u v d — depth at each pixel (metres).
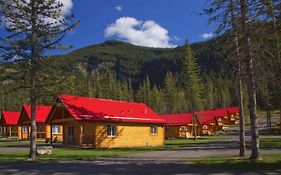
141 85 141.12
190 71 62.53
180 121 71.31
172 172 17.27
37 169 19.62
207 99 123.56
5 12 25.94
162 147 40.00
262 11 19.14
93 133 38.47
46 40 27.30
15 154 30.69
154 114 46.41
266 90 21.36
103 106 41.72
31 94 27.25
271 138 49.09
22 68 26.89
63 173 17.70
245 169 17.80
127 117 41.88
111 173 17.33
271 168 17.84
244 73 21.38
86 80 105.50
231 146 36.72
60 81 28.03
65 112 39.56
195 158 24.20
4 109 93.38
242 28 20.00
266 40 20.02
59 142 48.59
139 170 18.34
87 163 22.59
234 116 105.88
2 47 26.20
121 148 38.44
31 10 26.69
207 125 80.88
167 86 113.44
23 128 66.19
